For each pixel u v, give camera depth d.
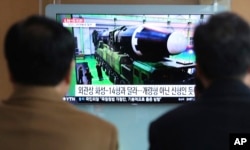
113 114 3.16
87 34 3.08
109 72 3.10
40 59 1.07
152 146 1.19
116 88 3.11
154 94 3.11
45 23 1.12
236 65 1.09
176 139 1.14
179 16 3.05
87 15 3.06
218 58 1.10
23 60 1.07
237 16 1.13
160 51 3.07
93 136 1.08
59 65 1.09
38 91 1.09
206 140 1.12
